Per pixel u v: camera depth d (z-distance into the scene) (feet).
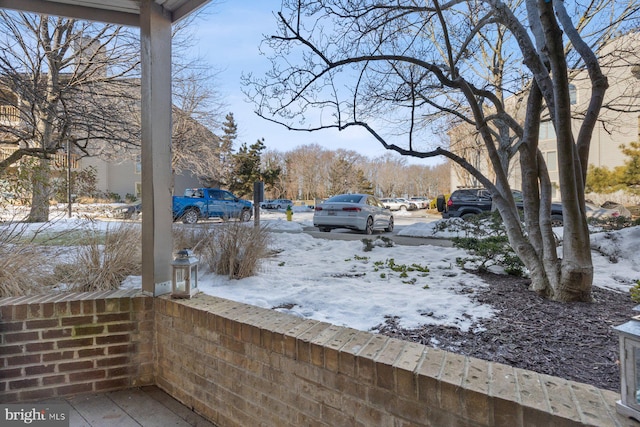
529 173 11.53
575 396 4.13
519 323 8.52
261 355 6.30
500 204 12.02
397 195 183.01
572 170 9.91
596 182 59.82
